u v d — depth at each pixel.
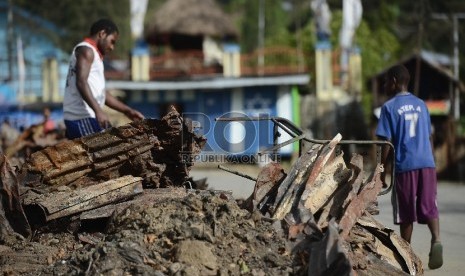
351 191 6.34
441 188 19.62
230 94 31.20
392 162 7.54
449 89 27.59
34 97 33.31
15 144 15.09
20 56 33.97
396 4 40.12
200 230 5.84
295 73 30.23
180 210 6.16
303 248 5.84
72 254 6.23
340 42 33.81
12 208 6.77
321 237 5.87
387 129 7.96
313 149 6.89
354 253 6.27
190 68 31.69
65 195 6.86
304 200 6.34
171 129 7.14
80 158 7.27
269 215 6.36
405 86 8.17
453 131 23.70
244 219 6.14
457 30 32.75
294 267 5.69
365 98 31.77
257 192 6.65
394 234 6.95
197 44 34.31
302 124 30.91
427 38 35.34
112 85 30.69
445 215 12.81
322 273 5.41
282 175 6.82
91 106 8.56
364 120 29.52
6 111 31.42
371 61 34.62
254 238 5.93
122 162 7.29
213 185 18.19
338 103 30.92
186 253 5.63
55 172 7.23
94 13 40.03
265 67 30.78
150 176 7.27
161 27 33.78
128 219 6.27
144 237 5.90
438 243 7.71
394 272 6.26
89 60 8.73
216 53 37.00
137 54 31.27
